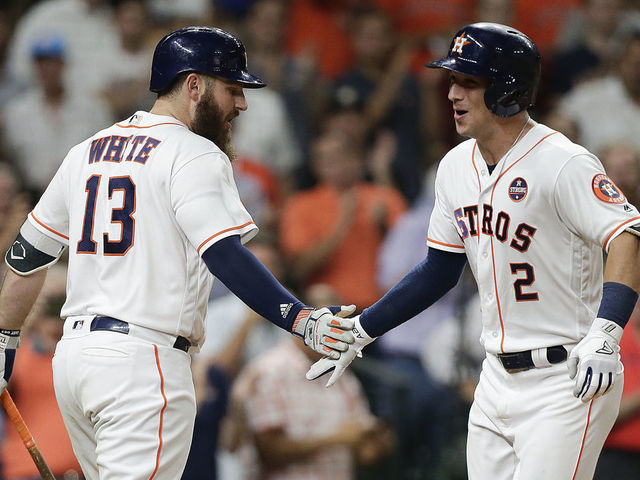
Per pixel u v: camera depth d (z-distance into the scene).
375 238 30.02
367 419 24.36
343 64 36.38
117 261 13.88
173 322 13.84
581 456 13.88
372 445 24.17
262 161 32.22
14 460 21.92
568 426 13.87
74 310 14.20
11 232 24.30
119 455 13.54
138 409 13.58
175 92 14.39
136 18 33.75
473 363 26.36
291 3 36.00
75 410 14.20
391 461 26.12
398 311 15.29
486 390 14.74
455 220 14.91
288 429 23.45
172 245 13.84
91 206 14.11
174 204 13.70
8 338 14.98
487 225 14.33
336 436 23.59
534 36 36.94
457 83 14.33
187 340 14.16
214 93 14.25
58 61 31.94
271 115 32.66
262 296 13.52
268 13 34.62
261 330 26.44
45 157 31.98
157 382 13.70
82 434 14.45
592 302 14.30
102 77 33.31
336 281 29.67
